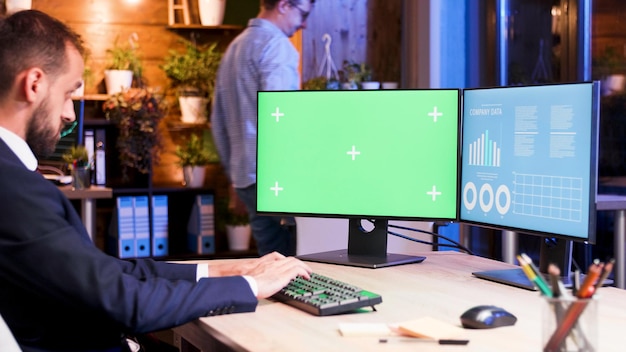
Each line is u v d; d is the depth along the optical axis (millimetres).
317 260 2398
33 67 1640
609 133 4312
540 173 2051
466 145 2291
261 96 2441
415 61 5578
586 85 1926
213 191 5617
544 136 2039
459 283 2061
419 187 2352
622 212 3770
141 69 5508
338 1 5688
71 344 1609
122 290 1571
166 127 5723
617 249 3775
